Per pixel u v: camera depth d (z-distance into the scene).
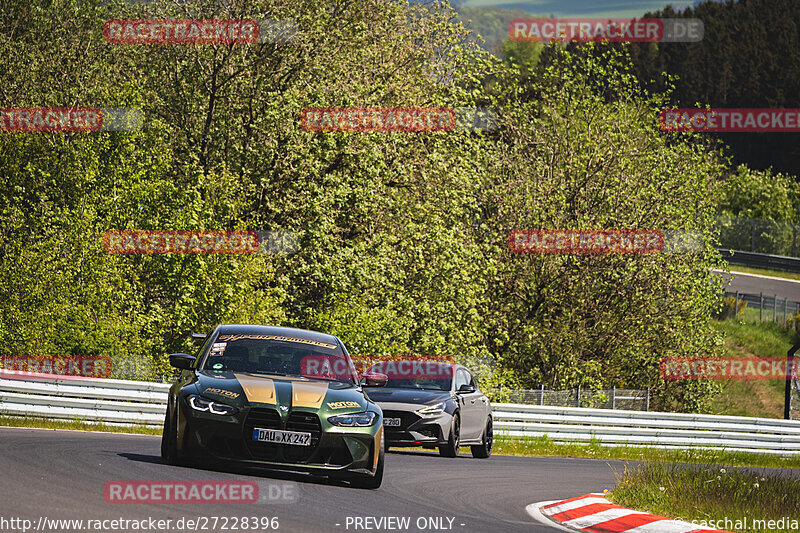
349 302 105.44
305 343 43.94
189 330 96.38
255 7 113.62
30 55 123.94
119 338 90.19
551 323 137.00
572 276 135.75
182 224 97.31
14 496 28.20
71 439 50.91
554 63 146.62
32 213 102.94
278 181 114.31
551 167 141.50
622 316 137.62
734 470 49.50
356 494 37.69
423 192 121.31
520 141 144.50
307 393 38.69
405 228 116.50
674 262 138.50
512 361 135.38
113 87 112.12
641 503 41.44
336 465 38.09
